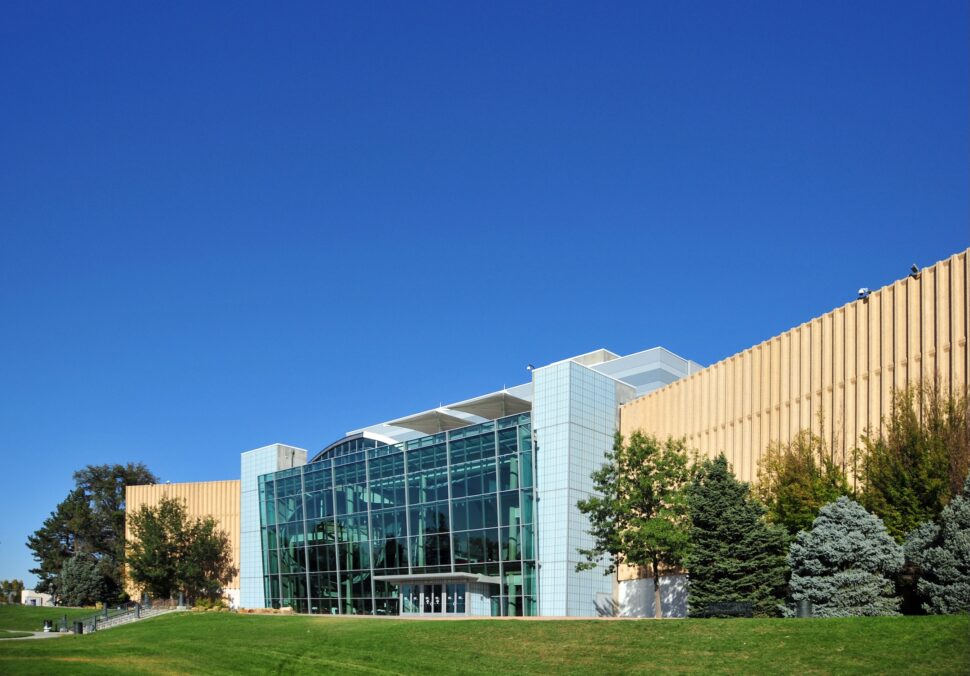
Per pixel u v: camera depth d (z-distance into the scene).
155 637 47.34
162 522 82.62
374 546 63.56
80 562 97.88
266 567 74.81
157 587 81.31
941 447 32.22
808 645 26.66
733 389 47.25
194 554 81.31
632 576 52.19
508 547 53.88
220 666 35.44
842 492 35.66
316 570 69.19
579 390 53.78
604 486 43.19
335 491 68.19
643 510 42.06
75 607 90.94
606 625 34.00
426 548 59.25
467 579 55.34
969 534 28.11
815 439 39.34
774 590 36.06
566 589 50.56
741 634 29.17
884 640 25.56
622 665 28.53
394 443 62.81
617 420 56.31
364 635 39.97
